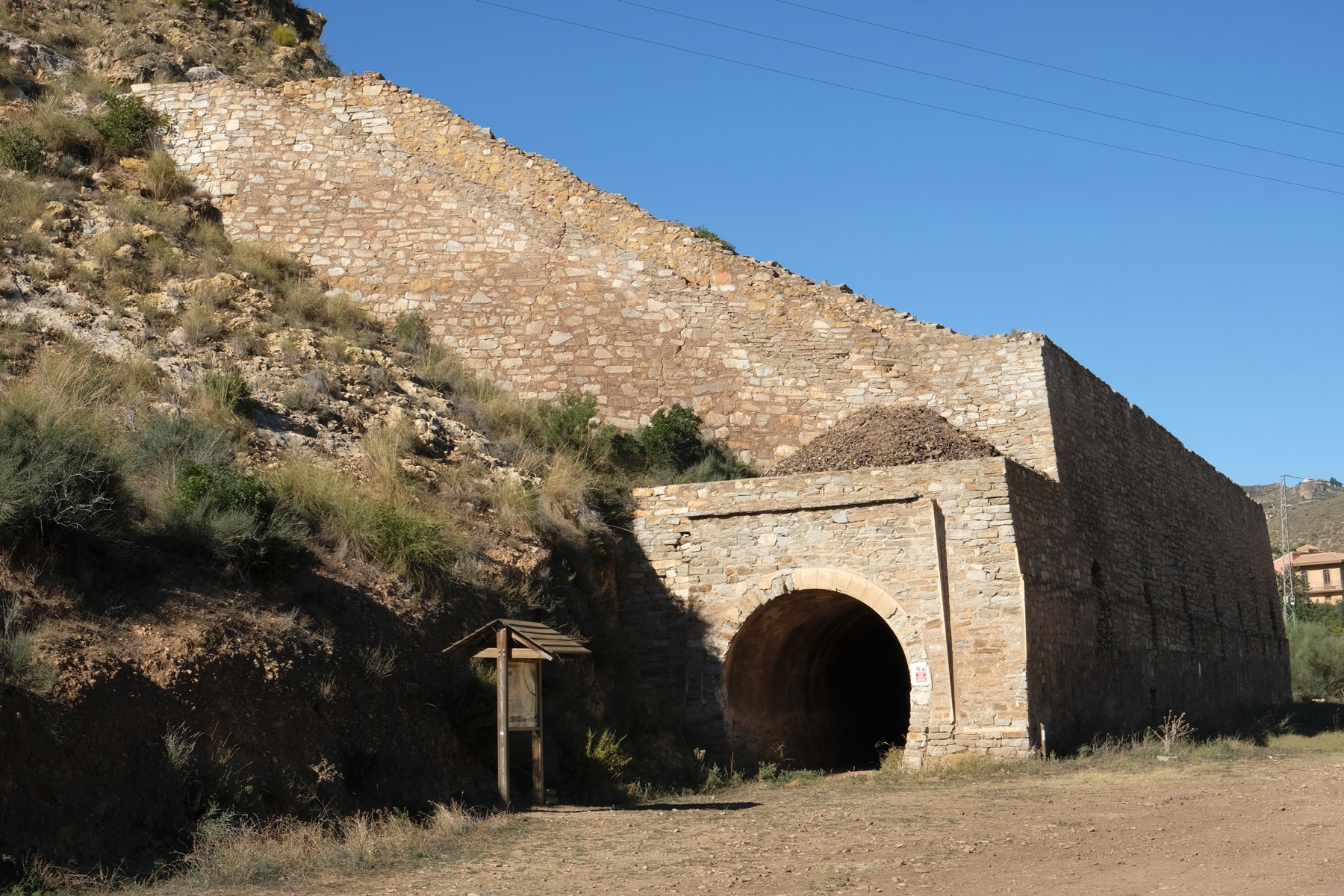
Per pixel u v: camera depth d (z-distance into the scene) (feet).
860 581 73.61
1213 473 128.16
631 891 33.09
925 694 70.69
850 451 83.97
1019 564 71.00
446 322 97.81
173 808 37.29
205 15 136.77
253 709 42.11
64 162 95.55
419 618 54.29
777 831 44.65
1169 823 43.80
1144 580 97.91
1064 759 69.77
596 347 95.91
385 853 39.04
